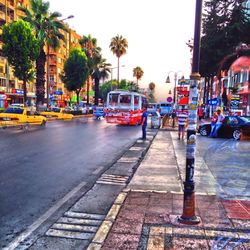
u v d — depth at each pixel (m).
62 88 75.81
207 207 5.24
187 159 4.55
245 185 6.73
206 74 34.28
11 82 52.47
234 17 28.78
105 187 6.87
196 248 3.77
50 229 4.52
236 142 15.51
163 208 5.21
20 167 8.66
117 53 63.41
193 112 4.44
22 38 30.27
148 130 23.19
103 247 3.82
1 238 4.19
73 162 9.69
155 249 3.75
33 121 22.62
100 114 38.62
